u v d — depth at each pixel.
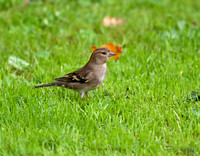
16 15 18.12
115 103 10.50
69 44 15.27
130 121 9.40
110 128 9.00
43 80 11.95
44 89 11.23
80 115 9.75
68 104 10.12
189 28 16.03
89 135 8.67
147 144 8.38
